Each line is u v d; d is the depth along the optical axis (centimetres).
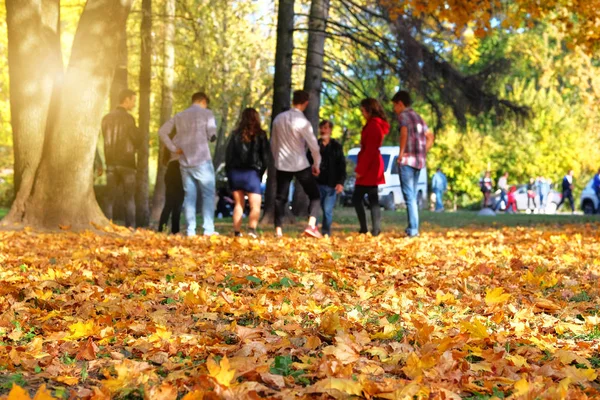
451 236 1266
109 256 811
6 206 3559
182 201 1258
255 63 3081
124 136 1337
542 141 5109
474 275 677
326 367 326
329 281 637
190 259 749
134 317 473
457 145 5100
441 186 3762
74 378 329
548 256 859
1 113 2450
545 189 4378
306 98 1154
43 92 1197
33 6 1195
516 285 621
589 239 1154
